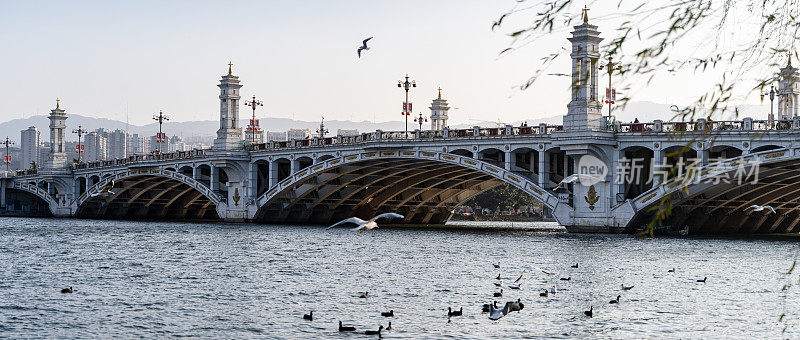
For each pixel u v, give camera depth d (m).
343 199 143.62
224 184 154.50
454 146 112.50
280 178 145.00
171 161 158.88
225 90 146.25
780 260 68.75
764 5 13.53
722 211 112.06
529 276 56.69
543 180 103.81
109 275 58.38
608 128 99.44
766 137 84.81
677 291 49.06
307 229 126.75
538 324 38.06
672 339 35.25
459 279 55.22
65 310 42.12
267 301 45.38
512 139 106.25
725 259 69.81
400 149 118.12
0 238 102.38
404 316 40.16
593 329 37.06
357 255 76.50
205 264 67.12
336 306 43.41
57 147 198.75
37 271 60.81
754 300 45.69
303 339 34.91
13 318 39.69
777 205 115.44
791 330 37.16
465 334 35.75
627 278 55.53
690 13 13.16
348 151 125.12
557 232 124.38
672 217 104.81
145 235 109.94
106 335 35.88
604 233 99.31
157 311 42.00
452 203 158.12
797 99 94.06
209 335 35.88
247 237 105.25
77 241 97.00
